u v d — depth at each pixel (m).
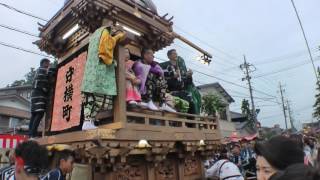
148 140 4.41
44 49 6.95
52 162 3.66
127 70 5.36
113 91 4.21
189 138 5.41
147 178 4.52
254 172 8.48
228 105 34.28
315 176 1.32
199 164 6.07
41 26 6.77
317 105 24.70
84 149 3.85
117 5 5.36
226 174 4.97
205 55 8.10
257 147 2.13
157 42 6.89
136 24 6.17
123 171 4.17
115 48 4.48
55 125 5.79
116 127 4.02
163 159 4.79
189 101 7.12
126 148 3.88
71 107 5.27
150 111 5.13
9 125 22.73
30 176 2.30
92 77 4.19
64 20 6.00
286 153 1.82
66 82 5.64
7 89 28.17
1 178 2.89
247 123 38.75
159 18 6.54
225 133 32.16
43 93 6.43
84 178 4.30
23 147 2.35
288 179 1.39
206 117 6.39
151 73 5.90
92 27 5.45
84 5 5.09
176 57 7.31
